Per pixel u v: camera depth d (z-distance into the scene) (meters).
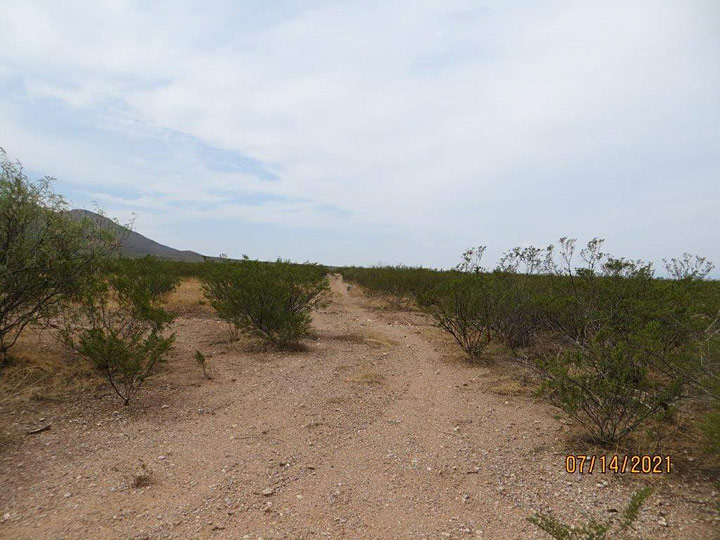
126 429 4.05
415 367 6.73
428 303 7.91
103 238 5.68
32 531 2.53
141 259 11.08
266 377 5.87
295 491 3.13
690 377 3.69
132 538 2.51
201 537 2.55
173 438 3.93
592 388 3.95
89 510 2.77
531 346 7.37
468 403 5.16
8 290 4.86
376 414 4.75
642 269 5.98
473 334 7.76
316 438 4.08
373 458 3.72
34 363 5.29
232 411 4.65
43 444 3.64
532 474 3.47
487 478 3.40
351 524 2.75
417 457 3.75
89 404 4.54
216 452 3.70
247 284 7.50
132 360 4.78
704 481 3.33
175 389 5.18
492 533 2.69
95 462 3.41
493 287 7.27
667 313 4.75
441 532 2.69
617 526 2.74
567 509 2.96
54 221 5.11
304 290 8.45
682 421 4.18
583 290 6.33
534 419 4.66
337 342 8.30
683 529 2.71
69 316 5.36
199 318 9.77
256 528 2.66
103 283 5.37
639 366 4.03
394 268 18.61
